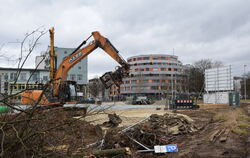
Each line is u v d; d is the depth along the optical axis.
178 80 88.25
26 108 4.19
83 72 56.53
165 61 92.62
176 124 10.34
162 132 8.91
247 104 35.69
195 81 59.59
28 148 3.86
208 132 9.60
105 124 11.23
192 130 10.06
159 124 10.24
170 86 83.38
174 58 95.62
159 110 24.02
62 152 4.68
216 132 9.07
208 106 29.69
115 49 14.75
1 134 3.85
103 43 14.73
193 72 62.34
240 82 70.19
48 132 4.40
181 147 7.23
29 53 4.33
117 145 6.62
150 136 7.52
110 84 14.15
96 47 15.16
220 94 32.62
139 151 6.67
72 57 14.96
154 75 91.56
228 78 31.14
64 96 13.31
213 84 33.56
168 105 27.73
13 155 3.98
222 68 32.16
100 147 6.57
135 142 7.15
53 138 4.69
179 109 25.14
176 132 9.36
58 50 53.59
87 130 8.02
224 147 6.92
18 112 4.26
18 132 3.92
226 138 7.98
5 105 4.03
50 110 4.91
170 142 7.66
